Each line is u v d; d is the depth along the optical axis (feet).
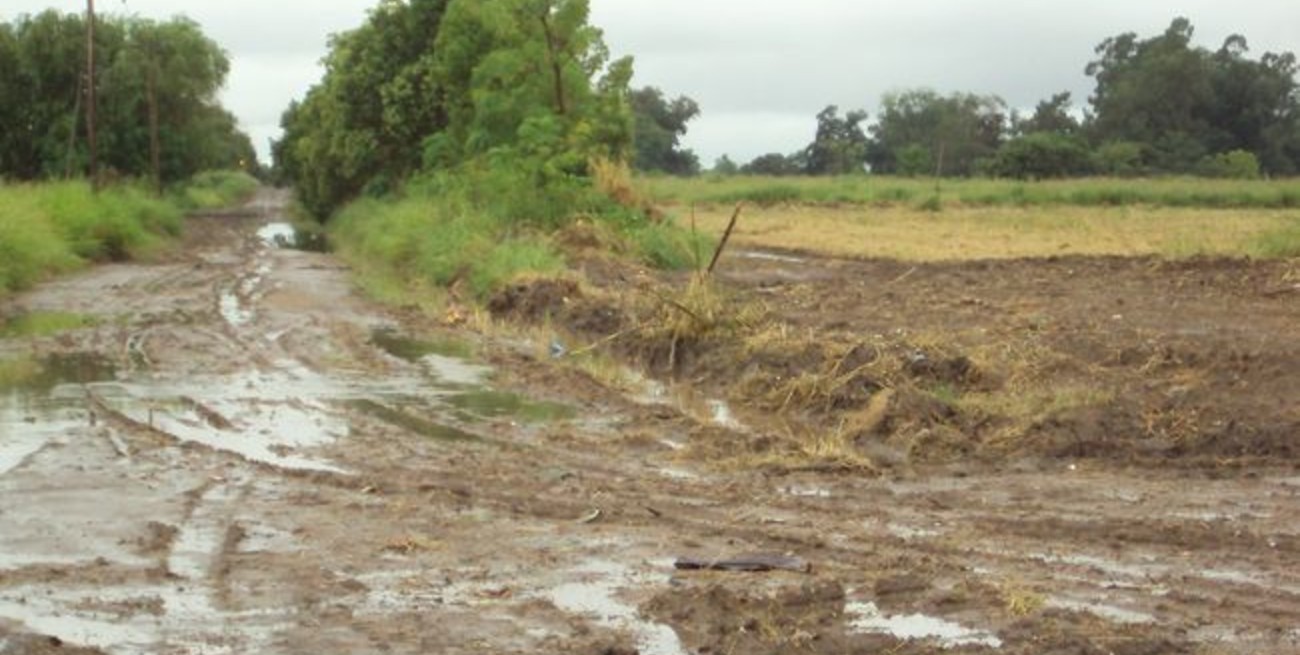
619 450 39.47
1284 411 38.47
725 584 26.55
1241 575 26.78
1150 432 37.88
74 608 25.38
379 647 23.29
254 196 390.83
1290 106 302.86
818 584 25.94
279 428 42.88
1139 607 24.91
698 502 33.14
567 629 24.07
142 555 28.76
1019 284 69.92
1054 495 33.24
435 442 40.68
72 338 64.54
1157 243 104.42
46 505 32.91
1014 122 346.54
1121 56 332.39
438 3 155.12
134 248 123.44
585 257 82.28
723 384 48.75
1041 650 22.61
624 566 27.89
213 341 63.52
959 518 31.35
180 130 215.51
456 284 82.38
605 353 57.16
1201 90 295.69
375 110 159.63
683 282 74.69
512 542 29.73
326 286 91.66
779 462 37.01
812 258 95.45
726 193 176.04
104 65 202.80
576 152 96.37
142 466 37.37
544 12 107.55
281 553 28.94
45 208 110.52
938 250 100.42
